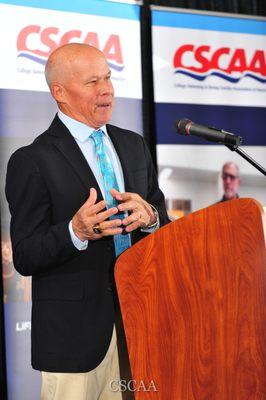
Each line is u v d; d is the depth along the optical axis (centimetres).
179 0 661
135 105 546
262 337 192
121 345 298
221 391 202
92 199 265
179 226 212
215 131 280
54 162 306
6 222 492
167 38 575
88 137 324
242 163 594
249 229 194
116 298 300
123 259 226
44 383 299
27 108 501
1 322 525
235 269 199
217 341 203
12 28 499
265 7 700
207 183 582
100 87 318
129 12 544
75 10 521
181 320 212
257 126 605
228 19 596
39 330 296
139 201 277
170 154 571
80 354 289
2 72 494
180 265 212
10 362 493
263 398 192
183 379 210
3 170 492
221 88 592
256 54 606
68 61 321
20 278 498
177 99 576
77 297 294
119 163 329
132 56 546
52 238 284
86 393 295
